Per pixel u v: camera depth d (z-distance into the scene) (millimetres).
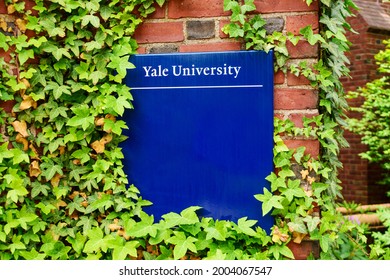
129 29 2244
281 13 2170
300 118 2170
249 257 2150
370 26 6145
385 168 6039
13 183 2170
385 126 5488
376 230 4141
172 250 2193
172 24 2256
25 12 2230
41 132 2264
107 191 2248
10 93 2221
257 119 2178
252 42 2180
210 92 2213
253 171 2180
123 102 2172
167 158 2236
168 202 2232
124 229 2213
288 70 2176
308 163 2148
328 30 2234
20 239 2225
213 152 2207
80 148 2283
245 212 2184
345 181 6496
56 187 2244
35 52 2238
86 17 2213
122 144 2258
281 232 2137
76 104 2258
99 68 2236
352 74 6375
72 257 2252
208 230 2139
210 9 2234
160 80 2242
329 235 2164
